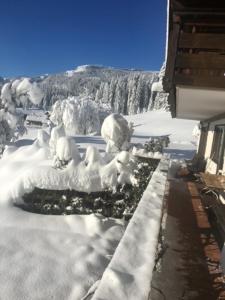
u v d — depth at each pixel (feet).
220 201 25.16
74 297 18.07
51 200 32.24
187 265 14.25
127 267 8.80
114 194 32.65
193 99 22.89
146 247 10.25
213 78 14.80
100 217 30.04
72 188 32.42
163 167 29.63
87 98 164.76
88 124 148.15
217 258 15.12
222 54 13.39
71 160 33.35
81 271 20.85
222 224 17.71
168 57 13.46
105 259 22.89
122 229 28.84
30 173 32.68
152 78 375.04
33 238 25.54
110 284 7.89
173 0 10.77
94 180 32.65
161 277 12.97
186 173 40.63
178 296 11.75
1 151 57.11
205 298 11.76
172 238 17.47
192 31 12.60
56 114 148.66
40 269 20.75
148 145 53.06
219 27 12.32
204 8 10.79
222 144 32.73
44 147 41.32
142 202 15.80
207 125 48.19
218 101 22.27
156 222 12.78
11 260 21.59
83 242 25.43
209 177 28.12
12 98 58.54
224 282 12.91
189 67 13.89
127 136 42.39
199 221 20.74
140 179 34.04
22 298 17.66
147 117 245.86
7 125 58.44
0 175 36.50
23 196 32.53
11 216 29.66
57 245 24.66
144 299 7.32
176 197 26.89
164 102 315.37
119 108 369.71
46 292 18.34
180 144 122.83
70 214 31.60
